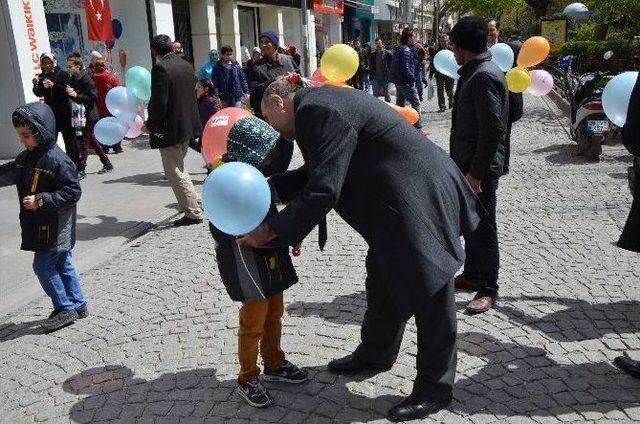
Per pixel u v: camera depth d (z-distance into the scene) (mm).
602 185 6777
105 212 6766
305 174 2879
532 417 2762
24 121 3590
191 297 4328
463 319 3732
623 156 8203
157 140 5867
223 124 3326
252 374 2938
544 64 10914
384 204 2441
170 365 3389
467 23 3457
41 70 9148
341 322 3787
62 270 3957
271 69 8250
